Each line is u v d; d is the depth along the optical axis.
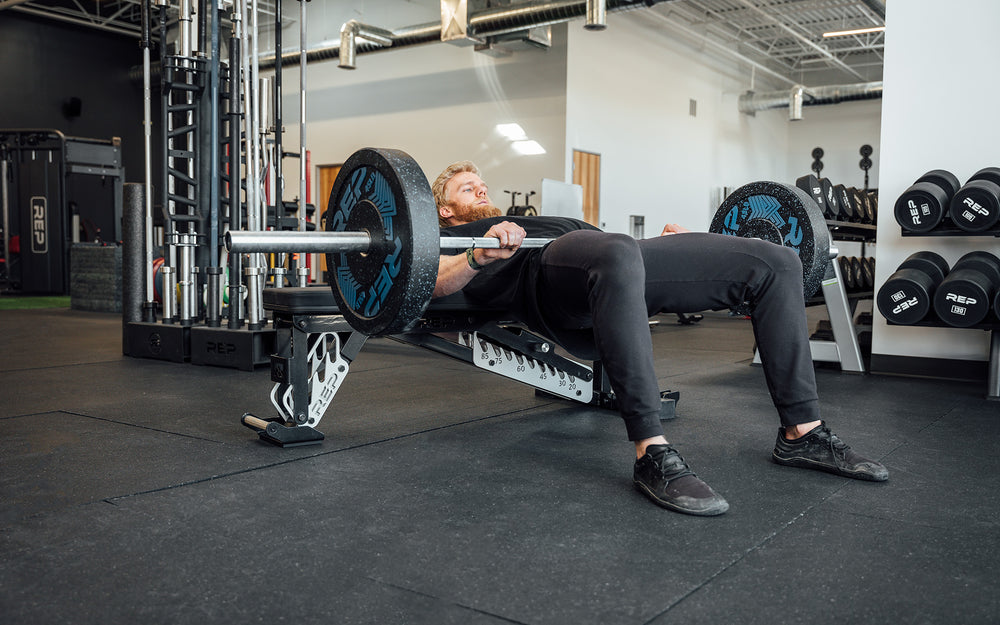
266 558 1.02
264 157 3.06
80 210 9.04
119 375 2.66
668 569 0.99
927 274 2.56
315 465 1.50
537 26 7.01
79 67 10.64
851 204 3.39
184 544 1.07
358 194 1.25
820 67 12.12
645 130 8.97
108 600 0.89
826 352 2.94
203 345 2.90
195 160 3.05
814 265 1.70
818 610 0.87
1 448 1.62
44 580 0.94
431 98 8.63
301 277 3.14
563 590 0.92
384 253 1.19
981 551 1.05
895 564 1.00
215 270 2.91
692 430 1.84
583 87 7.95
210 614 0.85
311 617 0.85
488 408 2.10
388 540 1.09
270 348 2.82
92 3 10.30
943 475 1.44
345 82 9.27
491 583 0.94
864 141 11.76
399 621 0.84
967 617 0.85
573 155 7.86
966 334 2.74
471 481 1.39
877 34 10.11
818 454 1.44
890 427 1.90
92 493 1.31
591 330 1.61
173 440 1.71
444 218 1.79
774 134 12.05
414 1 8.58
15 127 10.12
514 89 8.05
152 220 3.13
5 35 9.98
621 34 8.47
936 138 2.82
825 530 1.13
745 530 1.13
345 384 2.51
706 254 1.40
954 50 2.77
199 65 2.94
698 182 10.11
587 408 2.10
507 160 8.15
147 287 3.12
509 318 1.78
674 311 1.47
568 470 1.47
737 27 9.80
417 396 2.29
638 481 1.30
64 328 4.49
